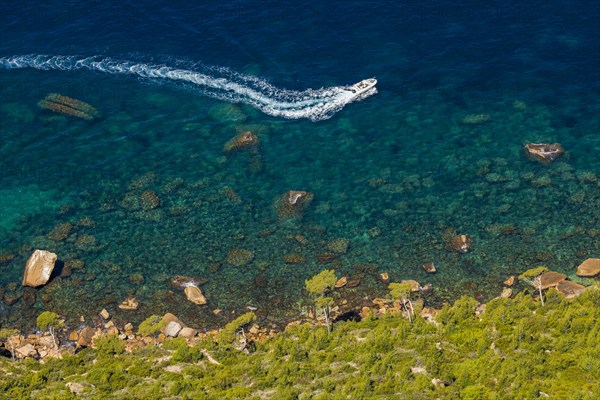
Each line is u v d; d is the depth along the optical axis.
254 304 110.75
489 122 134.12
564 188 123.12
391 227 119.44
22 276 114.38
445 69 143.50
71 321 109.25
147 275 114.56
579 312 100.81
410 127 134.12
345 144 131.88
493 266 113.69
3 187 126.56
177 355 100.00
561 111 135.50
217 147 132.25
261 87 141.50
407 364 94.38
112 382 94.75
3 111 138.75
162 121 137.12
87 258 116.69
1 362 101.38
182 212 122.75
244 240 118.69
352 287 112.19
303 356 98.56
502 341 97.19
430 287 111.75
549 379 90.88
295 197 122.31
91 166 129.88
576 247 115.31
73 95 141.38
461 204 121.94
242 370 96.94
